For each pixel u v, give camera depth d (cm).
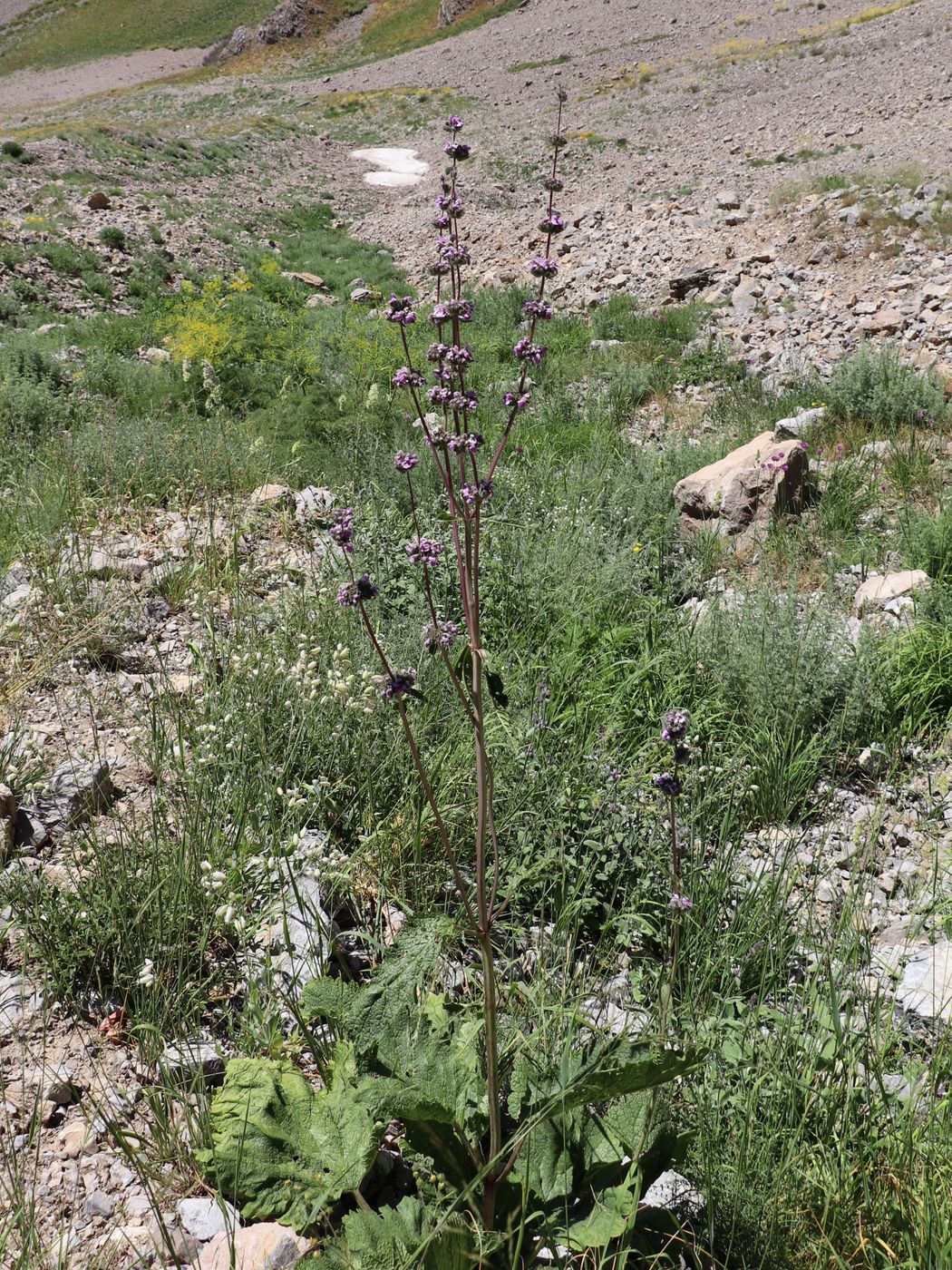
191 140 3434
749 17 4850
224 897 328
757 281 1477
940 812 441
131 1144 262
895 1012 319
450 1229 212
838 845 422
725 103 3372
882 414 963
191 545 613
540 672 493
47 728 434
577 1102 208
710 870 364
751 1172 250
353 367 1233
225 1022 306
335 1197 233
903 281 1310
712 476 755
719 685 505
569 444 969
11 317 1609
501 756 410
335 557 591
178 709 425
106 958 313
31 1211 232
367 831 376
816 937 351
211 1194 250
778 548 716
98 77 7194
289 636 499
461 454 208
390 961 202
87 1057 287
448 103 4659
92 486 718
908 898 392
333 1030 284
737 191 2023
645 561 664
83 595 532
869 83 2970
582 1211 228
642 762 430
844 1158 253
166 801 379
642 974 329
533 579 569
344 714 419
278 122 4172
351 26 7094
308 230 2769
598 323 1488
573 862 354
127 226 2202
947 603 576
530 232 2164
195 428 884
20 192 2316
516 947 343
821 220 1580
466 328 1483
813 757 455
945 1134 257
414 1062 247
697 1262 219
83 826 375
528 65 5072
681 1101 271
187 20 7931
